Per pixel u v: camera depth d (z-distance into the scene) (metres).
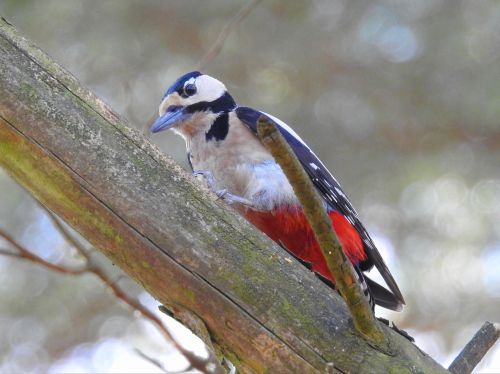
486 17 13.07
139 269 5.55
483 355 6.09
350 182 13.16
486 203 12.86
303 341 5.34
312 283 5.48
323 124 13.23
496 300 12.54
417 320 12.52
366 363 5.30
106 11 12.84
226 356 5.49
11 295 12.38
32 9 12.71
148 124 8.70
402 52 13.17
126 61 12.85
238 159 8.09
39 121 5.54
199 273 5.44
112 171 5.52
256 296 5.40
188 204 5.54
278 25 13.07
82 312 12.39
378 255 8.15
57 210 5.63
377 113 13.25
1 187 12.28
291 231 7.87
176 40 12.89
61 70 5.69
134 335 12.38
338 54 13.16
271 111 13.05
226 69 12.98
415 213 12.98
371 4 13.16
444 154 13.12
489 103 13.01
